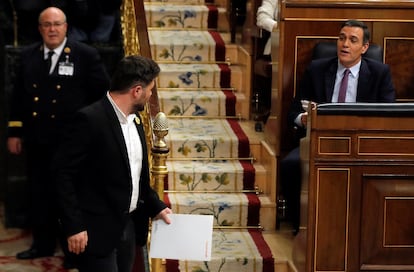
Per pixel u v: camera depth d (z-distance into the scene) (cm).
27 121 2152
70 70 2127
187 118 2495
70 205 1471
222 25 2797
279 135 2177
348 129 1720
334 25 2166
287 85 2172
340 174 1733
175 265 1967
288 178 2102
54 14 2111
